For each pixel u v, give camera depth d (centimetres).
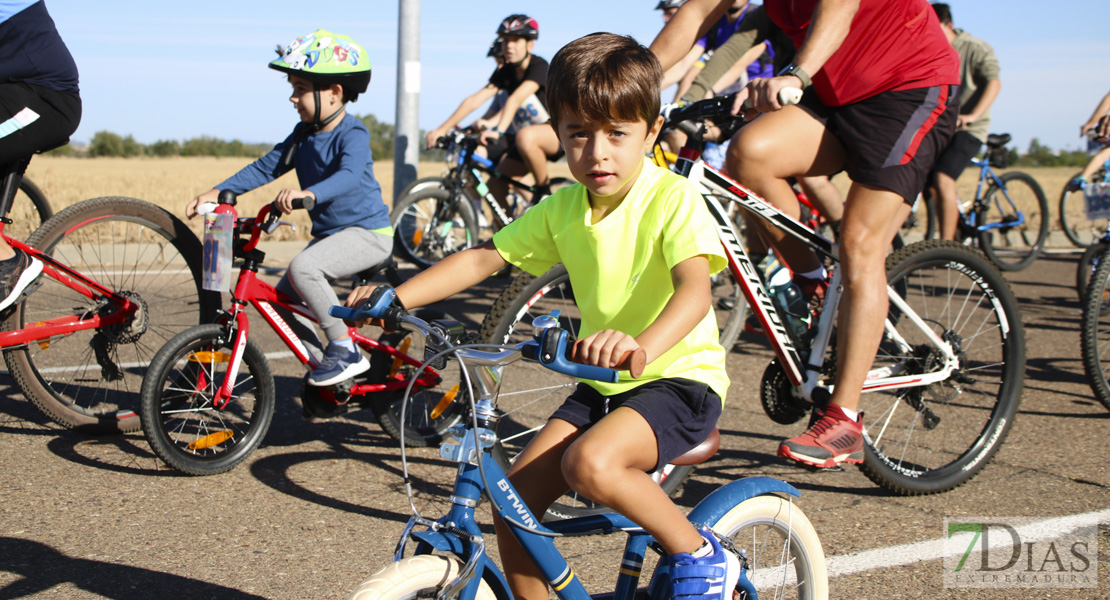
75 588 275
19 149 383
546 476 219
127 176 3778
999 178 1000
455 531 194
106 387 450
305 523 330
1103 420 480
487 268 238
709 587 206
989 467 409
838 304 361
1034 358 617
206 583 282
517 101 762
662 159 443
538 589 220
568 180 815
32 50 381
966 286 396
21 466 371
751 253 470
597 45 209
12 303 371
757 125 349
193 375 372
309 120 402
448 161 905
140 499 344
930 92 337
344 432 433
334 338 387
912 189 339
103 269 492
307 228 1117
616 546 320
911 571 306
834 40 315
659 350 195
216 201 401
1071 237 1198
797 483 387
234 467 379
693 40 357
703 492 374
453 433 199
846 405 334
